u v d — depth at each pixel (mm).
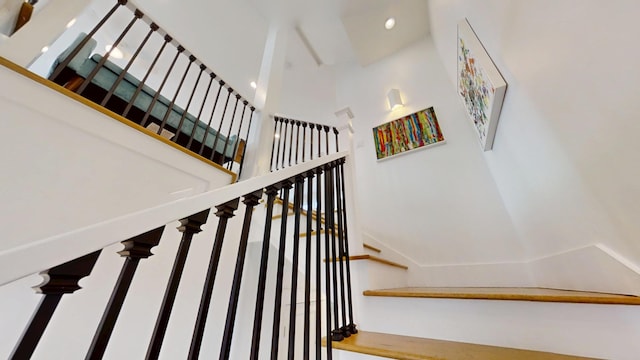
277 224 1944
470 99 2164
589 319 854
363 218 2738
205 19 3490
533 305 934
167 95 4980
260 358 2021
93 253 419
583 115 938
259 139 2309
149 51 4078
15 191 923
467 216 2207
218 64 4262
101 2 3420
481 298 1003
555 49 1018
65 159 1060
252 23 3523
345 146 1889
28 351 337
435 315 1074
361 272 1324
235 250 1827
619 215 878
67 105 1091
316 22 3266
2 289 937
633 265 863
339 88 3969
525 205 1691
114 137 1233
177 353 1370
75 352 1024
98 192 1140
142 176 1321
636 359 770
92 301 1108
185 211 562
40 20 1110
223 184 1782
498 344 944
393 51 3605
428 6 3072
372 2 2967
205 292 579
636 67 687
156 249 1377
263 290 723
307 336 870
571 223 1212
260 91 2648
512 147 1673
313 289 1631
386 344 968
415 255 2303
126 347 1178
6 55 981
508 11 1328
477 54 1709
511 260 1910
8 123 935
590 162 960
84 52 1567
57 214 1009
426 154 2650
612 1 735
